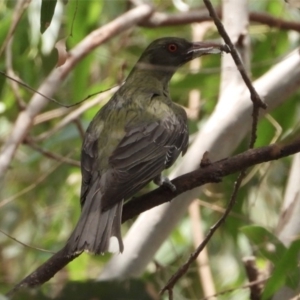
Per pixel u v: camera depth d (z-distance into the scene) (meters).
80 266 12.48
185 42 10.36
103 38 11.98
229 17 10.68
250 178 11.64
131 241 9.80
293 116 12.39
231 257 13.16
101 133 8.62
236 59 7.55
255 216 12.82
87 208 7.55
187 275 12.31
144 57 10.35
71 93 13.62
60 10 12.53
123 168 8.00
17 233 13.84
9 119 13.84
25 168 13.84
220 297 12.59
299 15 14.07
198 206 12.56
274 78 10.32
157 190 7.82
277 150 7.40
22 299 6.02
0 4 13.15
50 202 13.95
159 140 8.61
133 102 9.18
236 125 10.09
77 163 11.74
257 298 9.39
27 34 12.74
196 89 13.32
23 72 13.25
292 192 10.26
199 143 10.09
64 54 8.20
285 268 8.50
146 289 6.09
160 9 14.71
